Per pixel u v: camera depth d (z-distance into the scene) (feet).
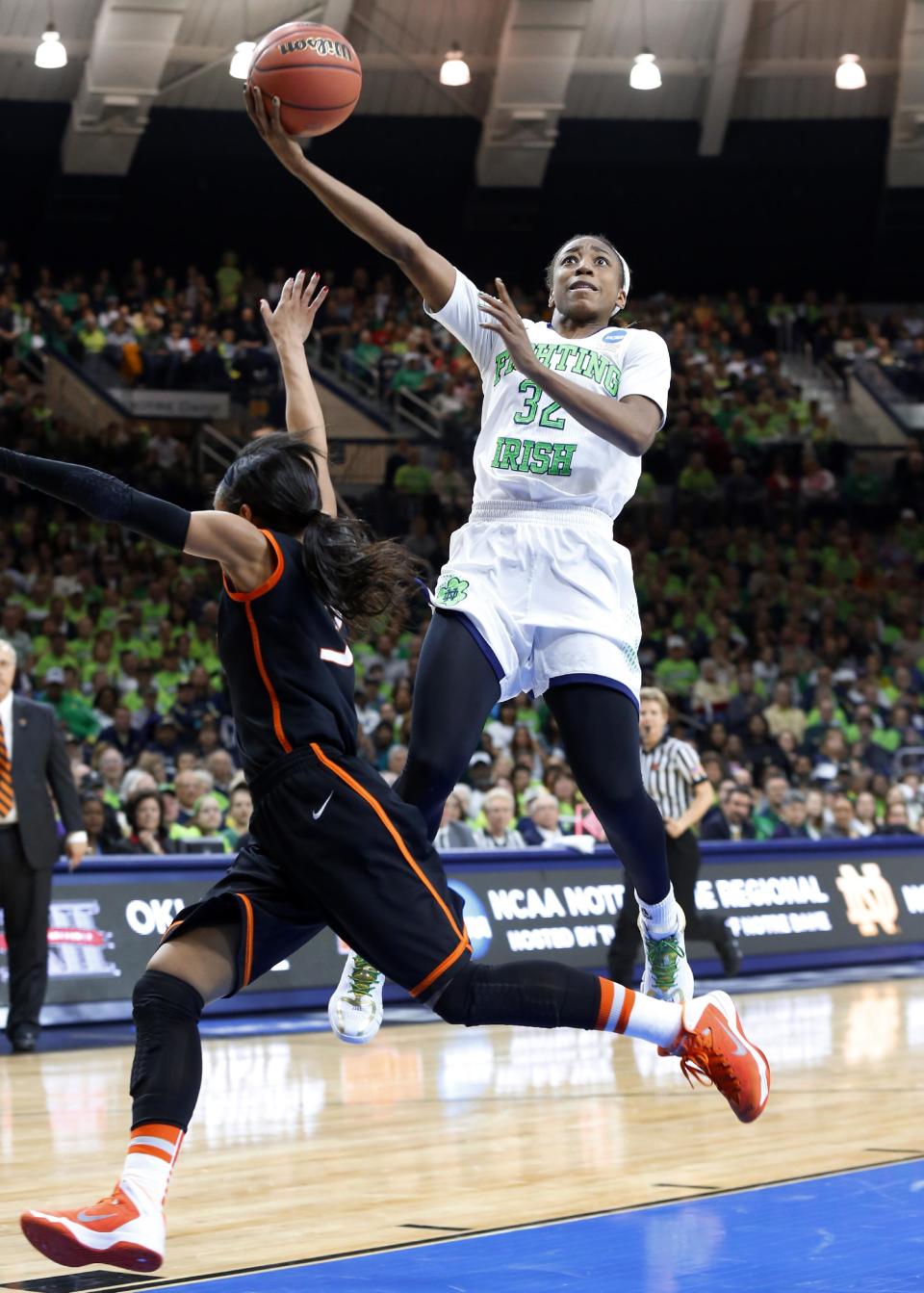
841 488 69.21
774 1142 16.16
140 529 10.37
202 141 75.92
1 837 25.59
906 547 67.92
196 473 64.28
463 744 12.32
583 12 68.69
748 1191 13.61
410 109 76.23
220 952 10.62
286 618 10.75
